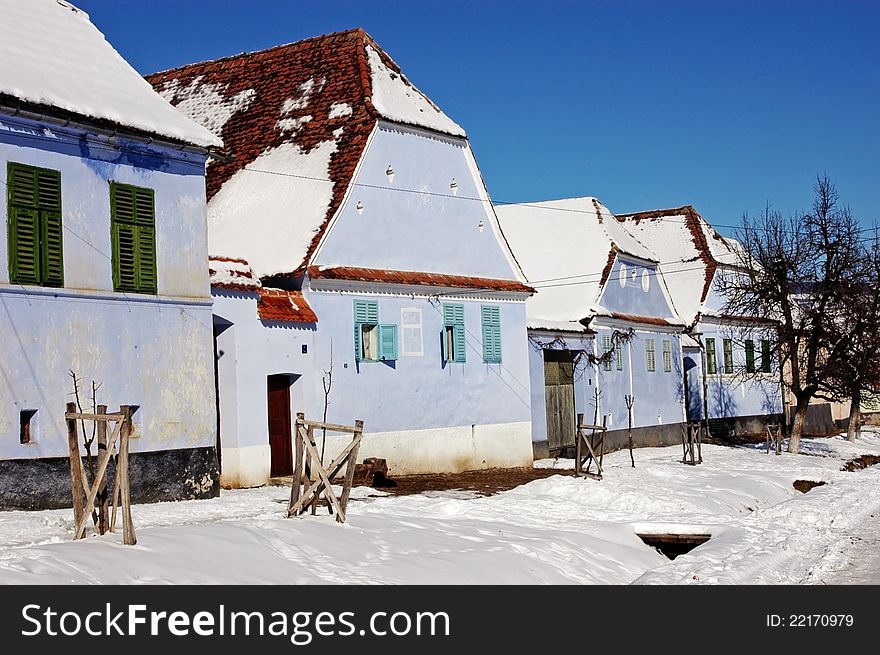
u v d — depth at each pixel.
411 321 28.59
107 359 18.97
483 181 32.06
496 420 31.27
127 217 19.52
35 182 17.91
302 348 25.19
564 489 24.70
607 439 37.94
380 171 28.39
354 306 26.84
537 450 33.66
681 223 53.34
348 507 20.12
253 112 31.92
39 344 17.84
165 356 20.09
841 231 39.62
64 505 18.05
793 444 40.66
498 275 32.22
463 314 30.41
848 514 24.36
